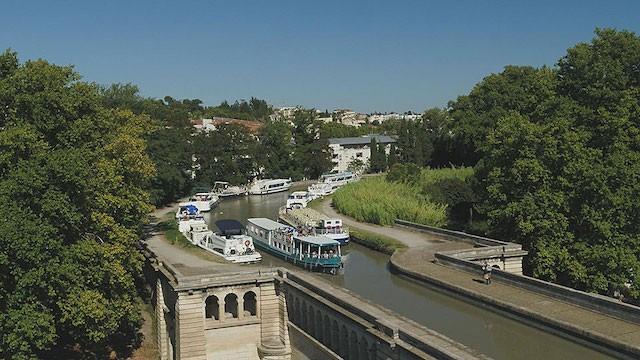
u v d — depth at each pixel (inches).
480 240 2952.8
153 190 4707.2
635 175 2500.0
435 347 1398.9
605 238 2471.7
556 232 2551.7
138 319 2450.8
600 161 2623.0
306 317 2068.2
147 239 3157.0
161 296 2471.7
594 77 3110.2
